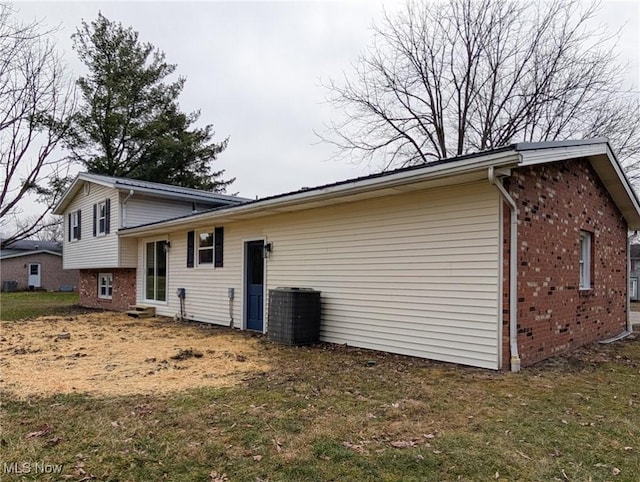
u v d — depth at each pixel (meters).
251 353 7.21
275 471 3.00
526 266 6.18
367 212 7.57
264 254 9.70
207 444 3.42
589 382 5.37
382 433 3.65
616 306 10.05
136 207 14.53
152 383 5.29
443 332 6.45
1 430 3.73
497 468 3.05
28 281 30.86
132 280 14.86
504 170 5.53
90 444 3.43
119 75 23.39
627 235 11.02
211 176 26.30
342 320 7.97
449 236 6.41
